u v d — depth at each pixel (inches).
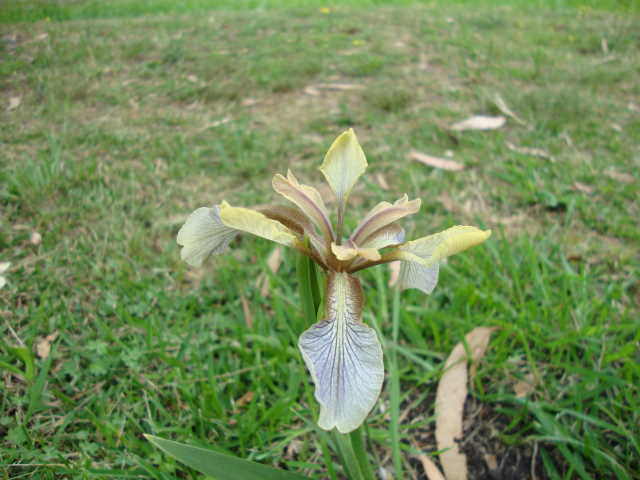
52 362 8.8
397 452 7.2
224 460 5.5
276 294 9.6
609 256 11.3
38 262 10.7
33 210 11.8
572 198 12.8
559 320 9.6
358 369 5.1
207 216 6.1
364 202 13.0
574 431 8.1
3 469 7.2
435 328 9.4
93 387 8.5
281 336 9.4
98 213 12.0
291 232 5.7
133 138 15.1
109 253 11.0
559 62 20.7
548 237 11.7
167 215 12.2
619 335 9.3
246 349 9.2
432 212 12.7
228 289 10.4
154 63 20.0
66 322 9.4
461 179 13.9
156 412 8.3
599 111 17.1
